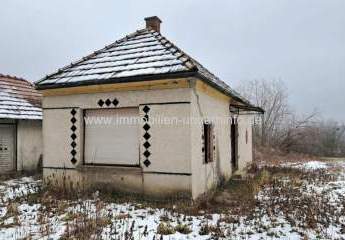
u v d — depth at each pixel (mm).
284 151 31188
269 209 7512
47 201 7793
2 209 7375
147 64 8461
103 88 8586
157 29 12133
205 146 9141
